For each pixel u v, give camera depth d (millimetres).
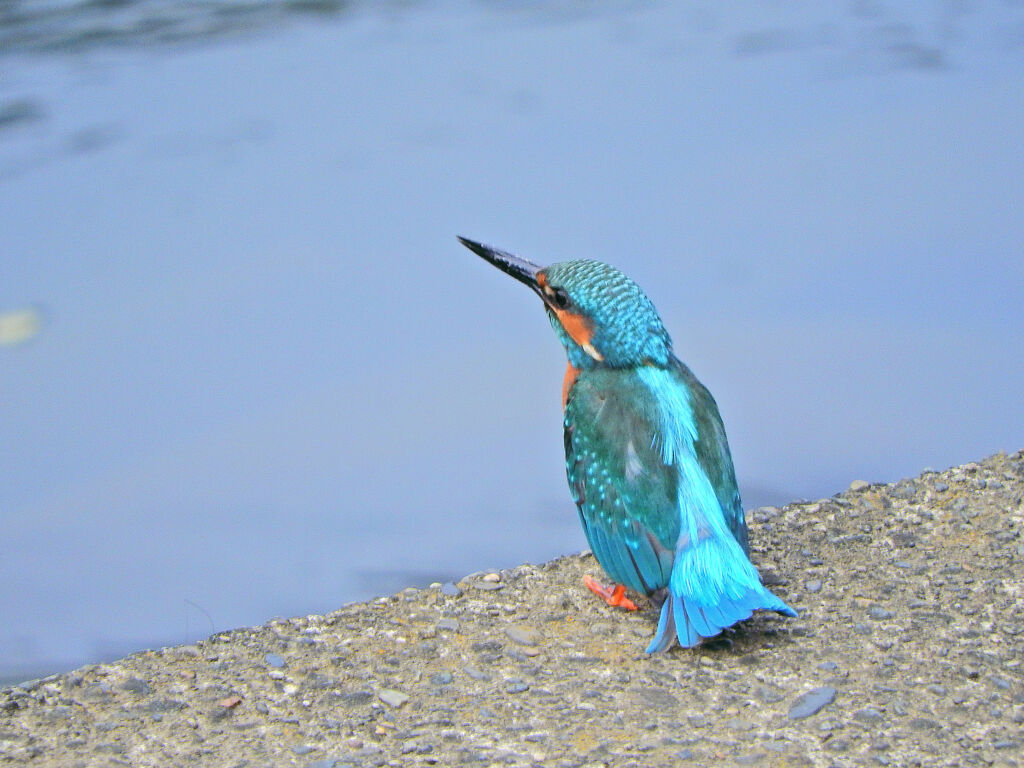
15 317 16859
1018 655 8914
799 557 10453
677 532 9141
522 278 11031
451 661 9109
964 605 9602
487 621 9703
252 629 9562
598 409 9695
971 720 8148
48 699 8555
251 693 8664
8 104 21312
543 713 8383
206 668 8992
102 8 22750
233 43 23859
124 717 8352
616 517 9359
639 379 9875
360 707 8500
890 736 7980
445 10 26781
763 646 9164
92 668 8961
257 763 7832
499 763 7809
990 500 11211
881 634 9242
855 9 27375
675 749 7902
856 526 10953
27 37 22562
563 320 10266
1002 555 10305
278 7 24375
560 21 26844
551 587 10273
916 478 11766
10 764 7789
